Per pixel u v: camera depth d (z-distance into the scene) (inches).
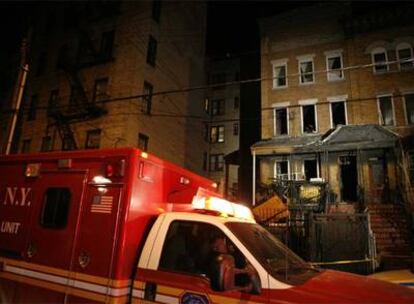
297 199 675.4
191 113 1096.8
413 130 716.0
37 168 177.0
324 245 456.8
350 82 794.8
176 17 1019.9
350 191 755.4
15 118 464.4
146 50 844.0
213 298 117.8
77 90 845.8
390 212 607.8
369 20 797.9
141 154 154.6
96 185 155.3
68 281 146.9
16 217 174.9
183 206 179.6
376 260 447.2
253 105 1186.6
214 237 132.6
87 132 791.1
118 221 143.4
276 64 895.7
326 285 114.7
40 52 973.2
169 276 131.3
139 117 794.2
